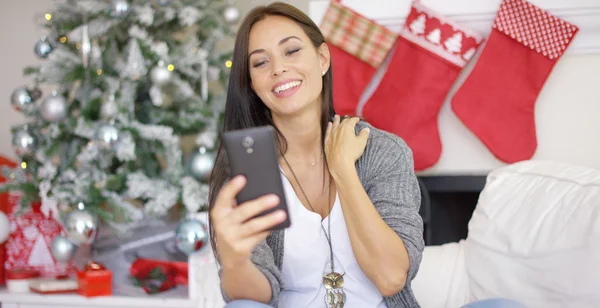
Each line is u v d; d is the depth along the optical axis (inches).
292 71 57.7
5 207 107.9
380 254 53.2
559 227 62.3
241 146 42.1
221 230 42.7
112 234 106.3
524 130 95.0
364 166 59.7
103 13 99.8
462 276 72.1
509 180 74.9
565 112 94.8
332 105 64.4
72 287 101.7
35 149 103.0
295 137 61.2
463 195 100.1
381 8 100.9
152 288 100.6
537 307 61.8
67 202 98.1
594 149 93.8
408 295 57.8
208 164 100.3
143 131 99.5
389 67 100.9
